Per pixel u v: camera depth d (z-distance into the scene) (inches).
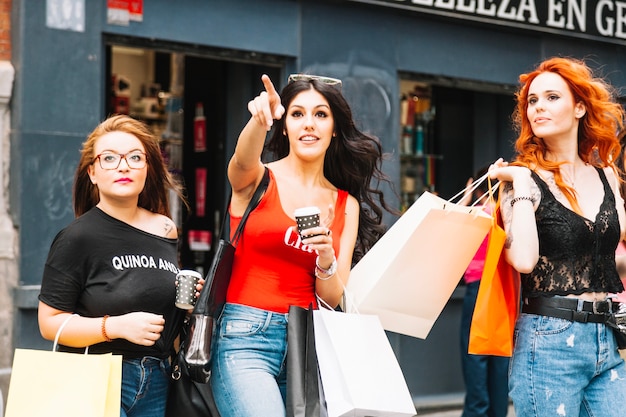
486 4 425.7
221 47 360.8
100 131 185.9
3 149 322.3
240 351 181.6
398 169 410.3
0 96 318.3
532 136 200.1
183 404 183.5
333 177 206.5
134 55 406.6
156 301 181.6
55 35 323.0
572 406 187.0
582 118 200.5
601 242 190.5
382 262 192.4
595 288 188.7
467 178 462.9
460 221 191.5
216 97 406.6
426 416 408.8
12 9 322.0
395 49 407.5
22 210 318.3
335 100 195.0
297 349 178.7
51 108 322.7
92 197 193.9
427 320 197.5
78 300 180.7
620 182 219.3
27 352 169.3
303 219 175.3
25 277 319.0
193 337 177.3
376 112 400.8
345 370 176.4
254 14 367.2
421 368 433.4
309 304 185.3
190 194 416.8
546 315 188.1
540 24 447.2
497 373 357.7
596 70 478.9
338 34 390.0
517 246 184.7
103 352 179.3
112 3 334.3
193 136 415.2
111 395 170.1
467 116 462.9
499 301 189.0
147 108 410.6
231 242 185.6
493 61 441.7
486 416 355.9
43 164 321.7
